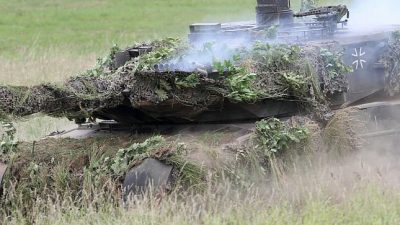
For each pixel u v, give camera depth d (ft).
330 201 74.18
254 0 259.60
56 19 243.19
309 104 81.05
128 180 73.61
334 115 82.17
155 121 82.53
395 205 73.26
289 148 78.28
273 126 77.87
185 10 253.03
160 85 75.05
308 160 79.00
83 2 280.31
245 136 77.61
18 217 73.82
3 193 76.23
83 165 77.61
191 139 77.71
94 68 83.25
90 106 75.56
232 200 73.36
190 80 74.13
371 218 69.51
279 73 79.10
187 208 70.38
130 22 233.55
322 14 86.12
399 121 87.56
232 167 74.84
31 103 73.26
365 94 86.94
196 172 73.05
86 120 88.43
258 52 79.61
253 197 73.31
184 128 81.76
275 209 70.54
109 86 75.41
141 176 73.31
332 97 84.28
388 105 86.89
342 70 82.64
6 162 77.71
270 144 77.30
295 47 80.74
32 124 110.42
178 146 73.97
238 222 69.21
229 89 75.61
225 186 73.36
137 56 80.18
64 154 78.89
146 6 266.57
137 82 75.31
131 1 279.49
